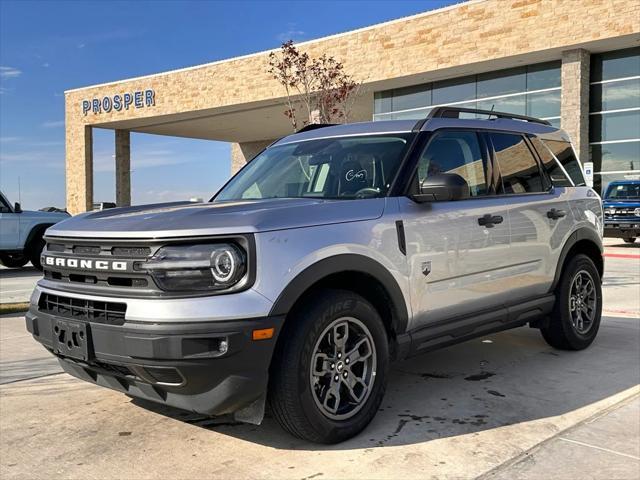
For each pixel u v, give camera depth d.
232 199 4.64
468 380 4.94
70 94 39.47
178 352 3.17
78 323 3.50
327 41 27.62
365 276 3.85
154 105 35.31
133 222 3.58
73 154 39.78
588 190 6.07
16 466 3.46
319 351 3.60
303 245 3.50
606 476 3.24
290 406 3.45
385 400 4.46
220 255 3.27
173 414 4.25
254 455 3.55
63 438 3.86
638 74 21.89
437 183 4.03
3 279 14.18
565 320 5.59
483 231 4.61
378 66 26.23
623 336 6.44
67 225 3.99
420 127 4.54
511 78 24.61
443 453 3.54
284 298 3.36
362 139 4.67
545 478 3.22
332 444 3.67
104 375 3.64
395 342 4.07
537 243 5.18
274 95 29.58
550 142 5.81
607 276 11.80
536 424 3.97
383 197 4.07
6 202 15.09
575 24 21.27
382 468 3.35
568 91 22.14
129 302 3.32
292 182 4.64
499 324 4.89
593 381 4.87
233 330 3.21
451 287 4.36
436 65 24.53
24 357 5.98
